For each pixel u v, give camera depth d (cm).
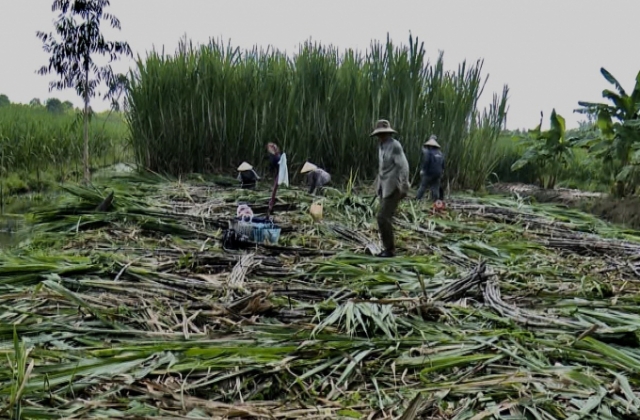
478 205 1043
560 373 320
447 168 1359
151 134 1349
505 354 346
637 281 559
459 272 554
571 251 720
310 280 518
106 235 657
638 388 317
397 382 315
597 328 395
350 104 1354
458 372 328
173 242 650
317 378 317
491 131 1394
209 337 363
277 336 364
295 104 1343
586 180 1594
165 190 1055
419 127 1348
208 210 856
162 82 1345
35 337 347
